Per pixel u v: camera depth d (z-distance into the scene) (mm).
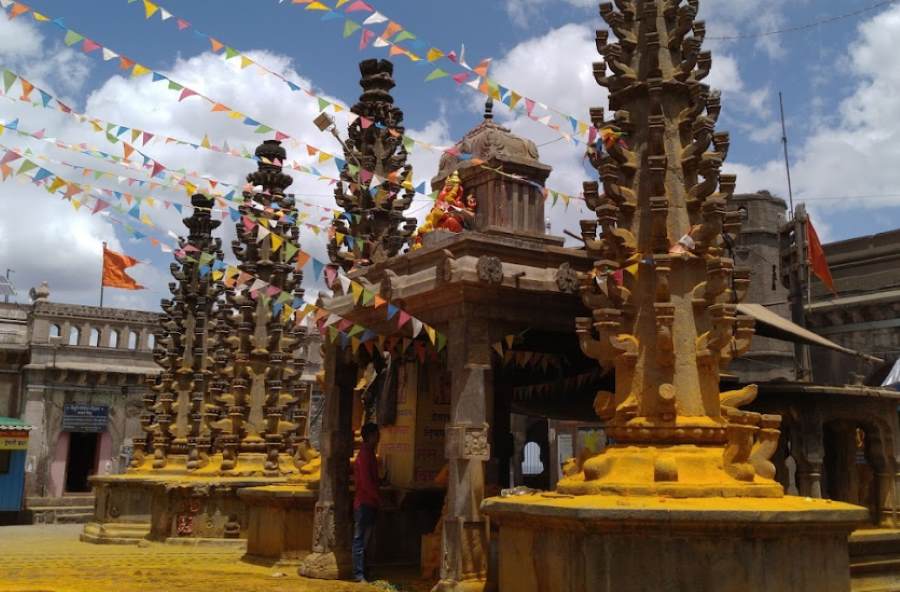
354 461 13273
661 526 6836
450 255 9641
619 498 7434
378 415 14008
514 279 9867
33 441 33062
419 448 12906
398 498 12812
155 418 23141
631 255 8656
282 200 19406
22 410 33406
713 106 9008
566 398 14938
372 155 15703
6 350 33719
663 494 7465
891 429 11406
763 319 11688
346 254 15211
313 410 33719
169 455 21750
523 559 7965
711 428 8094
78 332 34938
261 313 19500
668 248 8500
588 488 7883
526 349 12320
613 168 9000
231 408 18969
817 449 10797
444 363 13281
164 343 23094
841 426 11898
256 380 19297
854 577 9281
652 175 8531
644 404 8305
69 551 16781
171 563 14234
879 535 9523
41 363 33719
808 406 10906
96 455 34594
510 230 11469
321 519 12203
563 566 7355
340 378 12609
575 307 10523
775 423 8250
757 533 6871
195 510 17703
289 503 13227
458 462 9555
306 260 9977
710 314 8352
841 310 24516
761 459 8078
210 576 12242
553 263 10539
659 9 9367
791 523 6871
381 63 16141
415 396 13031
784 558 6965
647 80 8938
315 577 11914
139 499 19672
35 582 11289
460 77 8469
